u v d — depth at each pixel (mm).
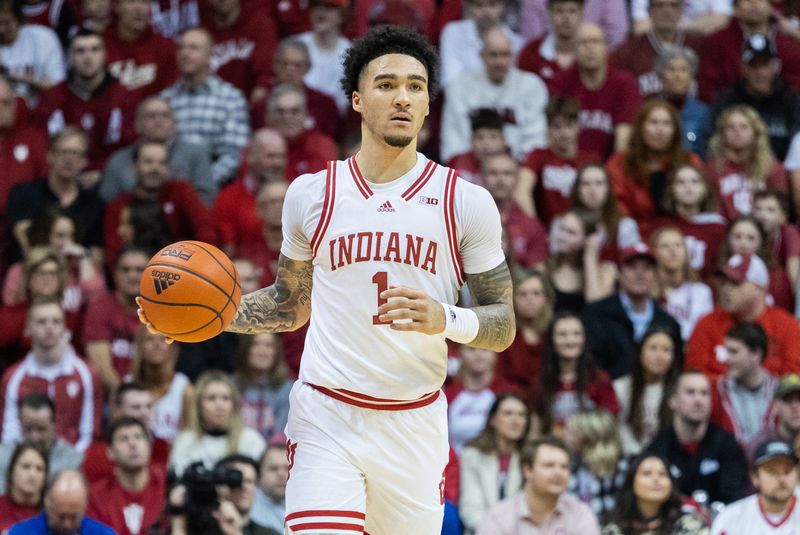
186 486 22141
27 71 36281
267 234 30891
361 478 14453
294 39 34625
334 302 14344
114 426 24969
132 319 29016
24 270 29031
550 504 24000
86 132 34531
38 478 23703
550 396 27234
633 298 29359
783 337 29422
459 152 34406
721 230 31969
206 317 14023
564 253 30266
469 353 27578
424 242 14180
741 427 27422
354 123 35250
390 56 14234
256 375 27359
